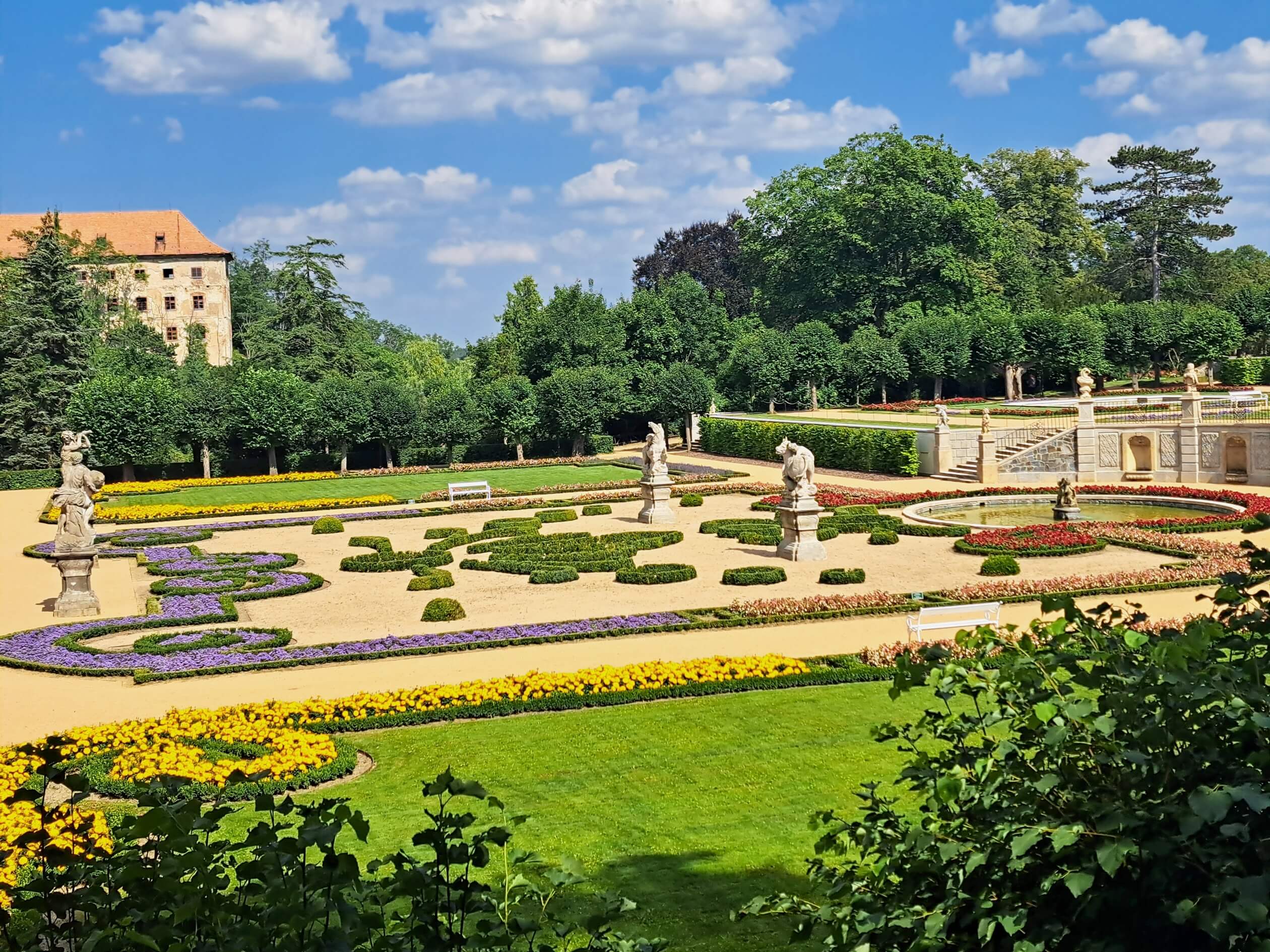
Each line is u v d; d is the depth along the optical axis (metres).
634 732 20.08
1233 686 6.45
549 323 93.56
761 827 15.47
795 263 106.44
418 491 65.94
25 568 43.00
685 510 52.16
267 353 95.19
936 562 37.12
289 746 19.19
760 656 24.22
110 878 8.16
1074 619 7.82
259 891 7.34
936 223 97.75
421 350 119.31
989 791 7.24
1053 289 115.44
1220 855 6.05
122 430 72.56
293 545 46.38
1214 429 54.03
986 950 7.07
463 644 27.30
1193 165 121.19
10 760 19.08
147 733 20.17
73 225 118.38
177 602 34.12
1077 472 57.47
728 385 94.38
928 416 79.06
